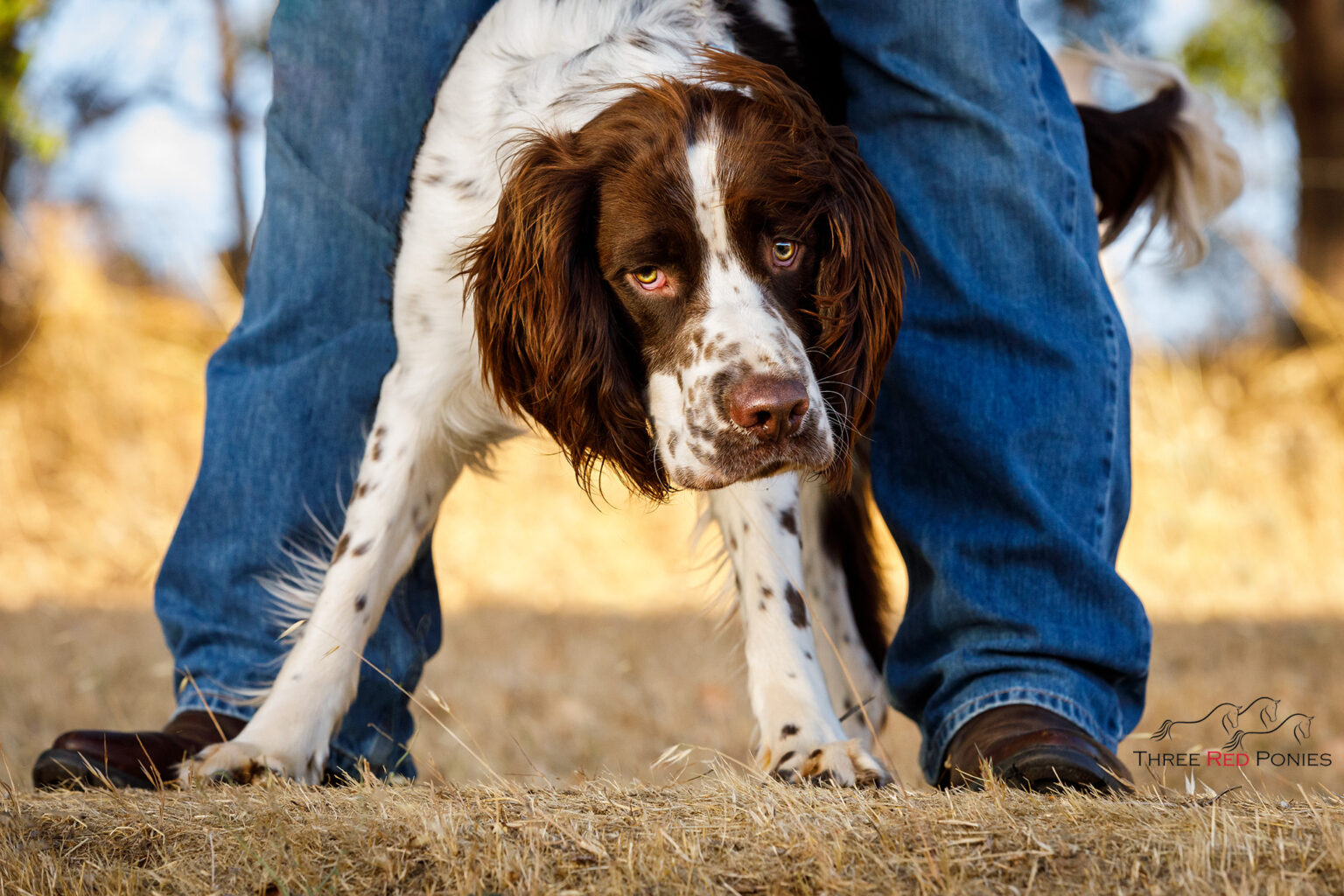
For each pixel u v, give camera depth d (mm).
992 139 3666
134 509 12094
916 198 3797
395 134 3871
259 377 3969
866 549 4801
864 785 3209
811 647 3646
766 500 3719
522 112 3709
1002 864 2512
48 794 3219
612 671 6723
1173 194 5195
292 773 3422
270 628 3902
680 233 3465
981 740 3361
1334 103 16922
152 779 3473
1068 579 3531
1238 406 13578
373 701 4086
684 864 2564
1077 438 3617
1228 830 2559
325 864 2680
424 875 2617
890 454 3861
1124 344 3766
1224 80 18297
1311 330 14281
